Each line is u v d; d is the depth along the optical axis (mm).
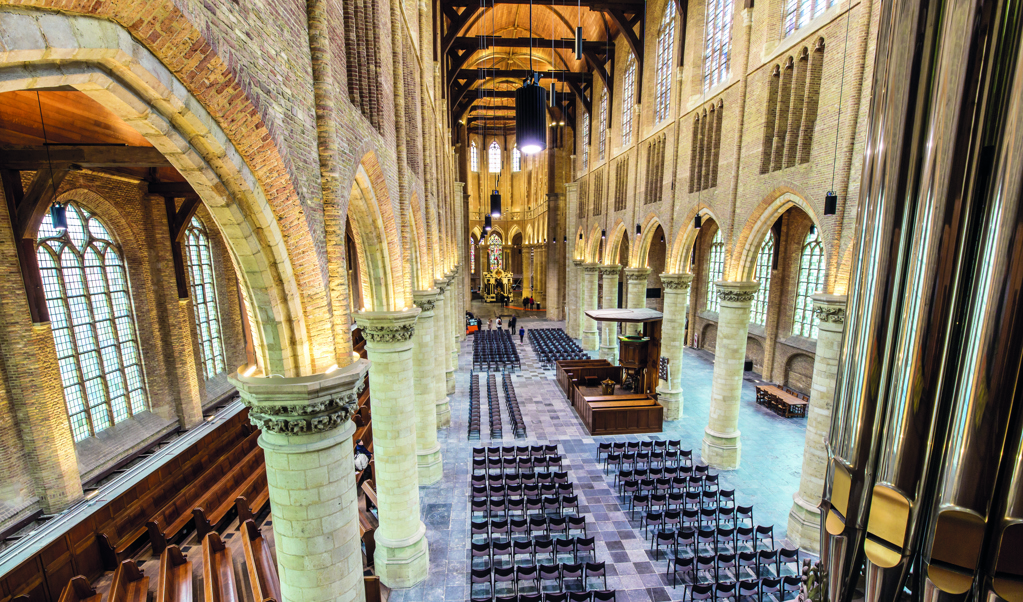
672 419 20094
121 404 13969
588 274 33000
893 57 2729
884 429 2725
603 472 15344
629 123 25797
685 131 18359
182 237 15469
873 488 2783
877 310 2795
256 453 15656
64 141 10750
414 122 13055
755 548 10516
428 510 13305
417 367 14391
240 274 5043
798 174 11875
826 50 10844
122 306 14156
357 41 7680
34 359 10609
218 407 17781
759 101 13453
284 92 4699
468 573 10820
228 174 4277
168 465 13125
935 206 2434
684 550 11383
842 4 10281
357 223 9062
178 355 15406
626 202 25734
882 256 2773
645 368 22188
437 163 20672
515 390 24125
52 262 11984
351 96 7324
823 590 3258
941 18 2420
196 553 11148
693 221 17438
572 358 28984
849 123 10086
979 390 2250
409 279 10961
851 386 3020
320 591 6031
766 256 25141
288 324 5324
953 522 2395
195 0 3180
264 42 4266
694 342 31984
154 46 3191
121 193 13891
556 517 11500
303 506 5824
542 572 9352
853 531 2926
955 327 2402
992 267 2191
